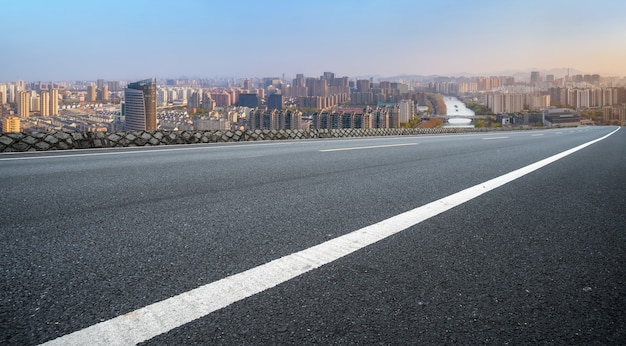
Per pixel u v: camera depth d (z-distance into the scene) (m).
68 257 2.03
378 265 1.95
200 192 3.82
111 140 10.34
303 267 1.92
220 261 1.99
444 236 2.45
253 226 2.64
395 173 5.20
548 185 4.50
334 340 1.29
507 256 2.11
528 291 1.68
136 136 10.90
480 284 1.74
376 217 2.90
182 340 1.27
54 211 3.04
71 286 1.68
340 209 3.14
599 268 1.96
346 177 4.82
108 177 4.75
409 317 1.44
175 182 4.40
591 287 1.73
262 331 1.34
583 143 13.45
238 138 13.77
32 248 2.17
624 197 3.89
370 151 8.60
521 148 10.23
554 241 2.39
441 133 25.47
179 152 8.37
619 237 2.50
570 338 1.32
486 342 1.29
